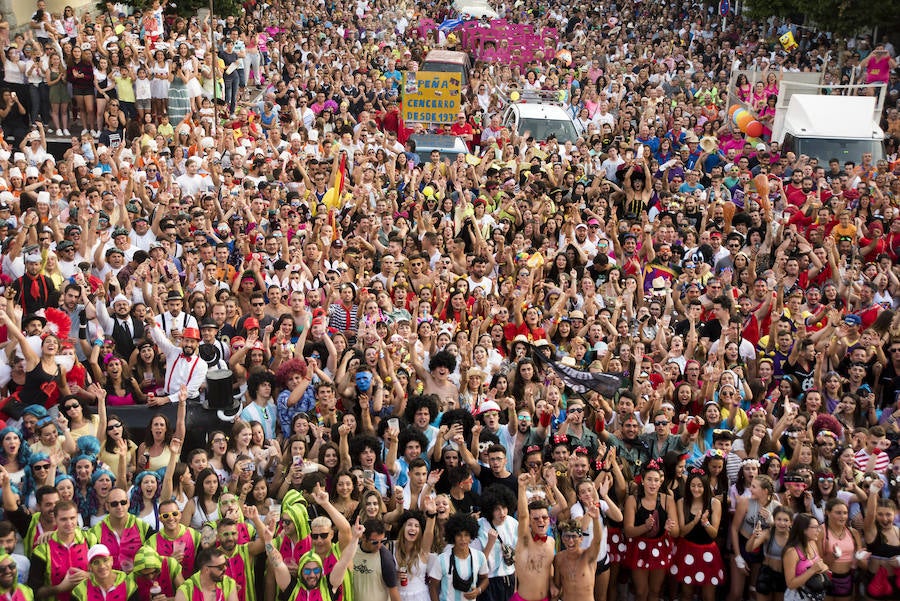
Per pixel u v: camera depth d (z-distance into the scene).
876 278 16.73
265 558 9.79
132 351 12.75
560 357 13.84
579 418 11.62
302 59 33.53
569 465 10.97
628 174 20.94
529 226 18.55
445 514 10.04
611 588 11.01
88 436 10.24
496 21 39.97
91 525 9.83
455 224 18.97
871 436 12.06
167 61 23.78
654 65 34.03
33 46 22.72
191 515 9.98
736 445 11.70
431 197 19.77
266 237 16.19
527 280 15.04
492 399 12.41
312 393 11.87
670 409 11.88
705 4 42.59
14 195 16.94
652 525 10.80
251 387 11.73
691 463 11.24
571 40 41.50
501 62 36.38
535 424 11.98
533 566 10.16
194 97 24.75
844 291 17.19
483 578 10.02
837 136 24.36
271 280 14.98
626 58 36.59
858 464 11.97
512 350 13.64
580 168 22.58
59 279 13.73
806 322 15.80
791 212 20.19
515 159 23.05
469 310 15.08
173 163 20.34
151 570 9.14
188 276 14.94
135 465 10.67
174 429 10.97
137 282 13.63
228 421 11.28
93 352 12.31
